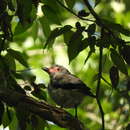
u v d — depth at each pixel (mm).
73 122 10508
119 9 20766
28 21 10812
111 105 18969
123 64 10367
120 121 17781
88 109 19422
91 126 18719
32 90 10719
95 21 10266
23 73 11445
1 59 10820
